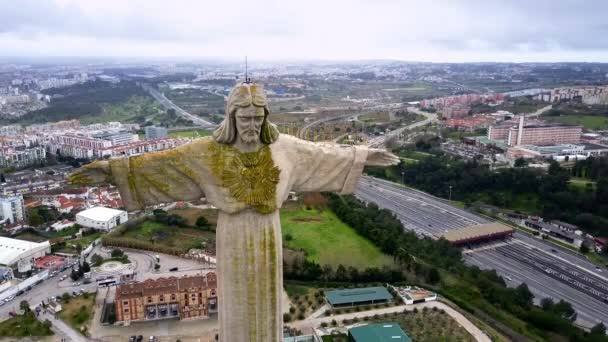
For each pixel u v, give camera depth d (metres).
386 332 65.44
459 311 76.44
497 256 102.19
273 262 14.55
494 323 73.38
